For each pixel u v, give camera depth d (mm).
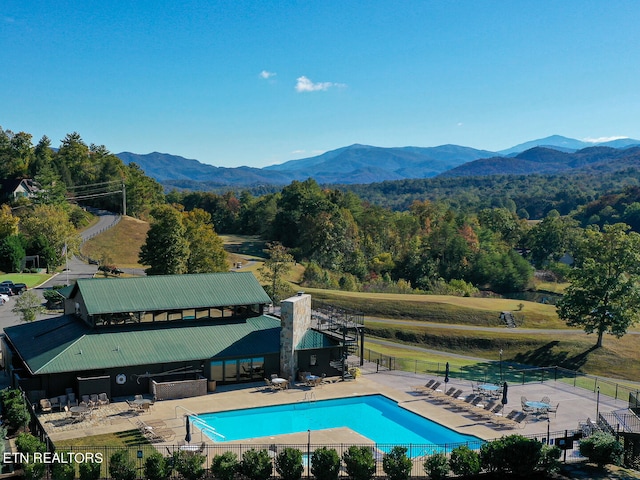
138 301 47656
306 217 150125
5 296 76188
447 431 37969
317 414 41438
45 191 143125
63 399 40469
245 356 46906
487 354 71625
